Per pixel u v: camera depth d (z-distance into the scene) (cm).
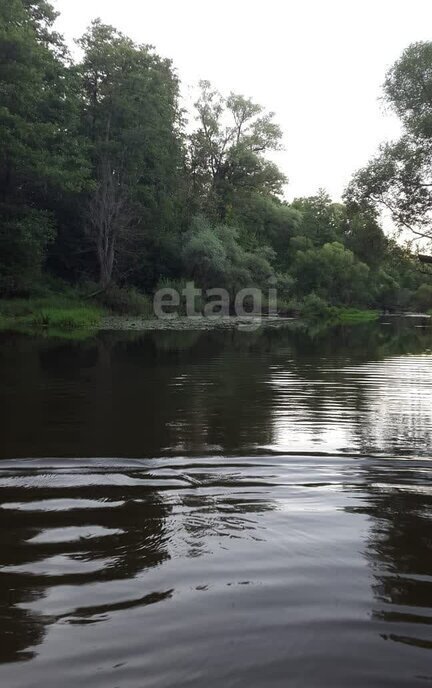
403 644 253
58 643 252
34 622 269
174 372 1201
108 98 3672
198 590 298
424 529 381
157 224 4178
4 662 239
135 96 3728
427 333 2823
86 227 3578
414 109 1538
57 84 3088
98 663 238
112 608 280
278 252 6094
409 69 1502
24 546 352
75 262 3806
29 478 489
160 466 527
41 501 432
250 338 2259
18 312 2747
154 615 274
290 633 260
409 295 6700
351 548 350
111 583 305
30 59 2741
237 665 238
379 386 1041
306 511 413
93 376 1124
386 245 1562
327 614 276
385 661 241
